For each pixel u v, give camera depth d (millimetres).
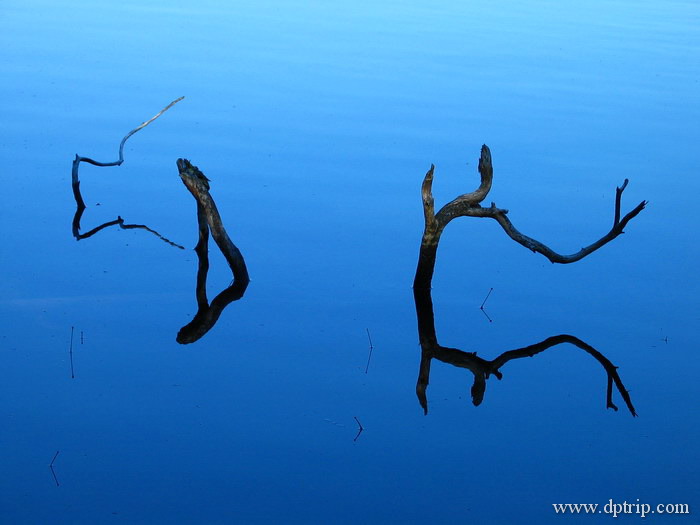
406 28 32719
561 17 35438
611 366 14180
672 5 38219
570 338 15008
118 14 33281
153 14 33469
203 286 16234
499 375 13891
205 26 31922
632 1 38469
